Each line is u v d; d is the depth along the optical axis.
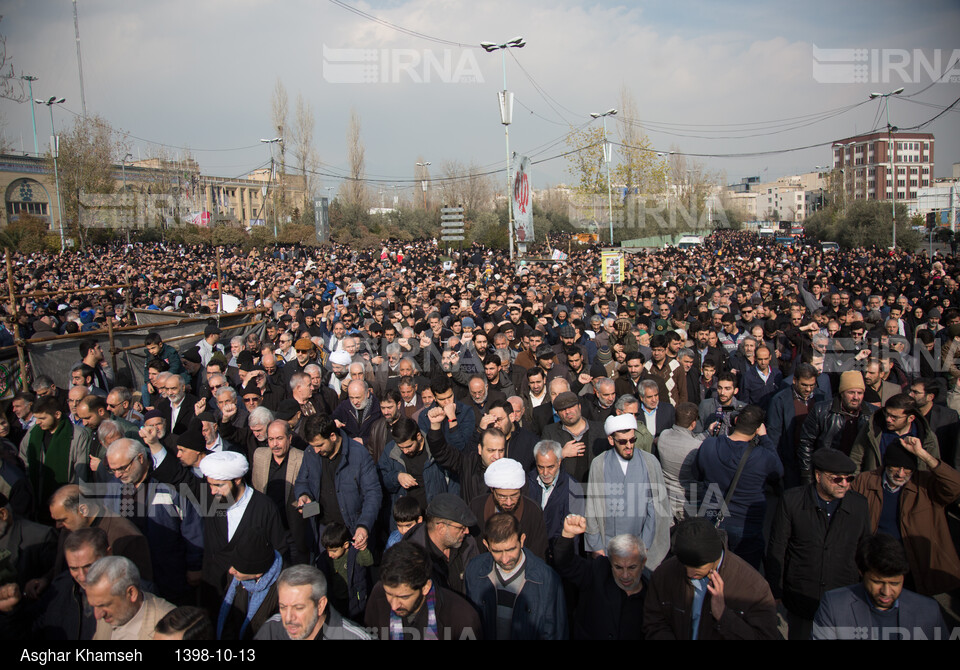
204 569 4.30
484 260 36.09
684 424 5.30
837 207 57.19
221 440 5.43
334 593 4.44
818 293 14.51
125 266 31.95
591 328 10.76
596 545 4.55
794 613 4.24
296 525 4.95
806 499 4.20
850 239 46.59
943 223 47.81
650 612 3.64
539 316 11.66
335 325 10.62
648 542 4.55
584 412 6.10
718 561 3.43
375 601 3.58
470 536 4.23
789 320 10.37
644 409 6.15
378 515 5.41
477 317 12.17
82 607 3.87
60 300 17.17
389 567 3.23
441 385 5.22
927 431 4.87
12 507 4.82
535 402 6.79
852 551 4.09
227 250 46.50
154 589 4.08
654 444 5.84
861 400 5.54
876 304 11.99
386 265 33.91
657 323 10.25
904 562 3.24
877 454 5.10
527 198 28.31
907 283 16.06
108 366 8.48
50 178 44.34
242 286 22.88
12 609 3.67
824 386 6.86
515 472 3.92
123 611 3.42
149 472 4.69
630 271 25.11
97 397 5.69
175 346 9.83
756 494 4.79
